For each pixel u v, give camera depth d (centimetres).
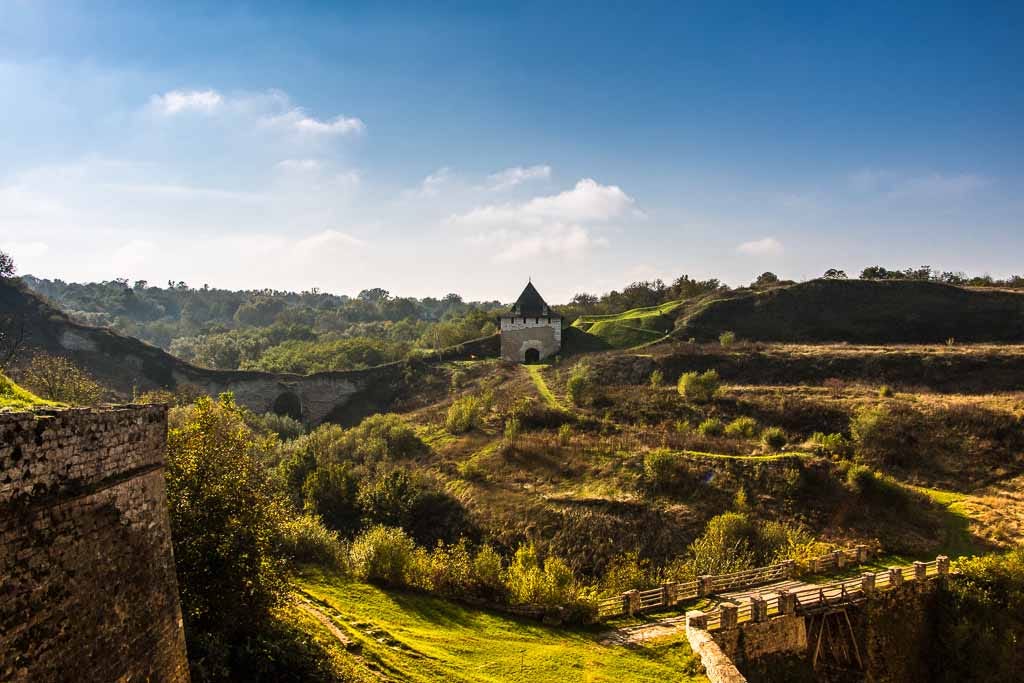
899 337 7481
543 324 8556
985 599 2366
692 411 5259
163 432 1225
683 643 1961
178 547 1473
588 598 2169
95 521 998
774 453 4169
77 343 7244
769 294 8862
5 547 808
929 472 4069
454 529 3791
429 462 4709
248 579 1549
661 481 3850
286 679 1469
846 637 2245
